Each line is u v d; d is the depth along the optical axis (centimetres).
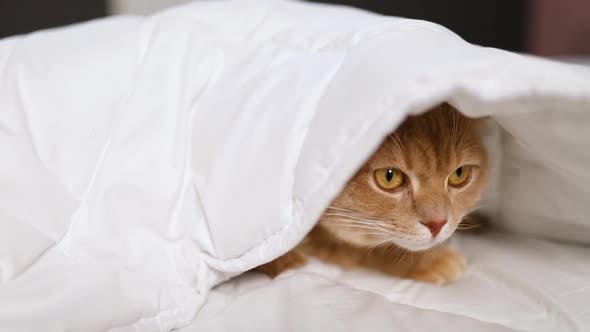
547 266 42
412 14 92
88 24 43
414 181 39
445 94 31
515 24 102
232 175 36
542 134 36
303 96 36
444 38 36
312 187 34
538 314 37
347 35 37
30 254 35
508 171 44
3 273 35
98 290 35
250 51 39
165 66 40
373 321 35
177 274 37
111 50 40
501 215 47
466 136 41
